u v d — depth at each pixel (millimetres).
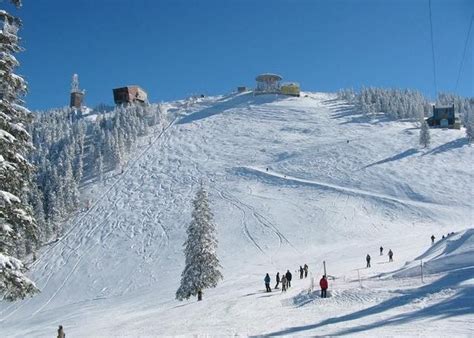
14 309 58281
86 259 73938
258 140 137000
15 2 12945
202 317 24594
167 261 67562
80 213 97500
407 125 150125
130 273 65500
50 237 87000
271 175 102500
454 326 13375
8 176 12516
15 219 12805
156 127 163625
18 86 12977
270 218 79000
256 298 30422
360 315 18562
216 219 81250
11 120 13086
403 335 12633
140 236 79750
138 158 131000
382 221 76750
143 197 100875
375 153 111938
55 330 32969
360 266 43625
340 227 73625
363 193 88250
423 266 28219
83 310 47688
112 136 131750
